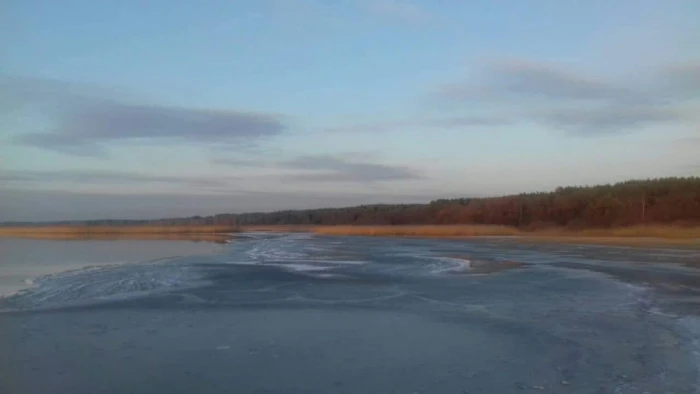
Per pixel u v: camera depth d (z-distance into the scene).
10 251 49.25
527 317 15.91
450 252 43.66
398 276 26.62
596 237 63.34
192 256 41.19
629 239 58.31
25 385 9.66
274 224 148.25
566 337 13.27
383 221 123.31
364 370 10.54
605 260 34.72
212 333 13.74
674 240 55.69
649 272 27.61
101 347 12.29
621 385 9.55
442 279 25.39
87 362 11.07
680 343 12.62
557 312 16.70
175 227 129.62
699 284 22.98
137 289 21.88
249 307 17.62
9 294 20.55
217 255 42.31
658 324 14.78
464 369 10.58
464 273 27.92
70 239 82.12
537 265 31.91
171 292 21.03
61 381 9.87
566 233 73.50
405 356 11.54
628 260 34.53
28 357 11.44
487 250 45.62
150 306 17.81
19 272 29.41
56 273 28.61
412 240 65.56
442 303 18.48
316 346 12.41
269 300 19.09
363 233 88.25
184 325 14.74
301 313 16.58
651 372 10.30
